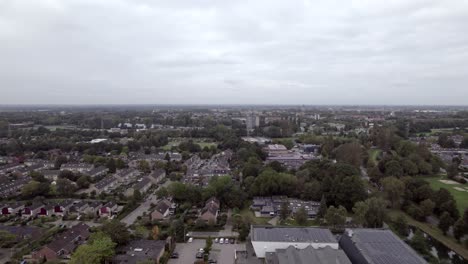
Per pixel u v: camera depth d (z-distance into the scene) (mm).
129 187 179875
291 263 87500
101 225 119000
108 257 93312
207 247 104750
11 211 137000
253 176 177000
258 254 100000
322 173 173500
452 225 123000
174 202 152125
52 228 122562
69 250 102812
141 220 128750
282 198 160000
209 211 129750
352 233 103812
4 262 97250
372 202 127375
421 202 142625
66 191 163125
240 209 148250
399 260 86750
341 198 145250
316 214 137625
